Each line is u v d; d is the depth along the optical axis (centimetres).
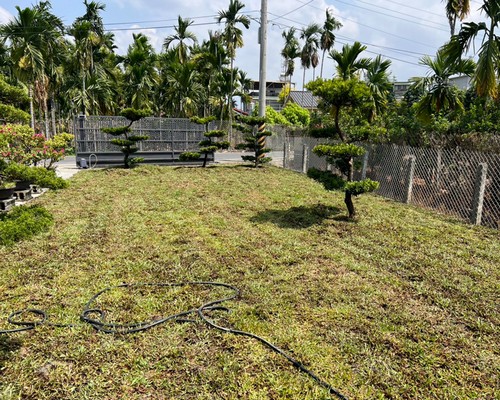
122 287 355
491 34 618
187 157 1307
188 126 1484
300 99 4034
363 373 235
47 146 915
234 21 2362
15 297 332
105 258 430
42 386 219
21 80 1717
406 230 564
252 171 1248
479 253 464
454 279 383
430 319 303
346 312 311
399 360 249
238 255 448
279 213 668
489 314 311
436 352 258
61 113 2869
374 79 1027
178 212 661
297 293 347
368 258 445
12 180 629
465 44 665
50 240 489
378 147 884
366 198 824
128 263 415
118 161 1379
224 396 213
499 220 590
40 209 585
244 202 758
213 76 2469
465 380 230
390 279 382
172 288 354
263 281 374
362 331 283
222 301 329
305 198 804
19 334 273
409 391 221
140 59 2317
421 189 759
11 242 465
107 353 252
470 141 673
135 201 747
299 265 420
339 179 605
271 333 279
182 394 214
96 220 594
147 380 226
